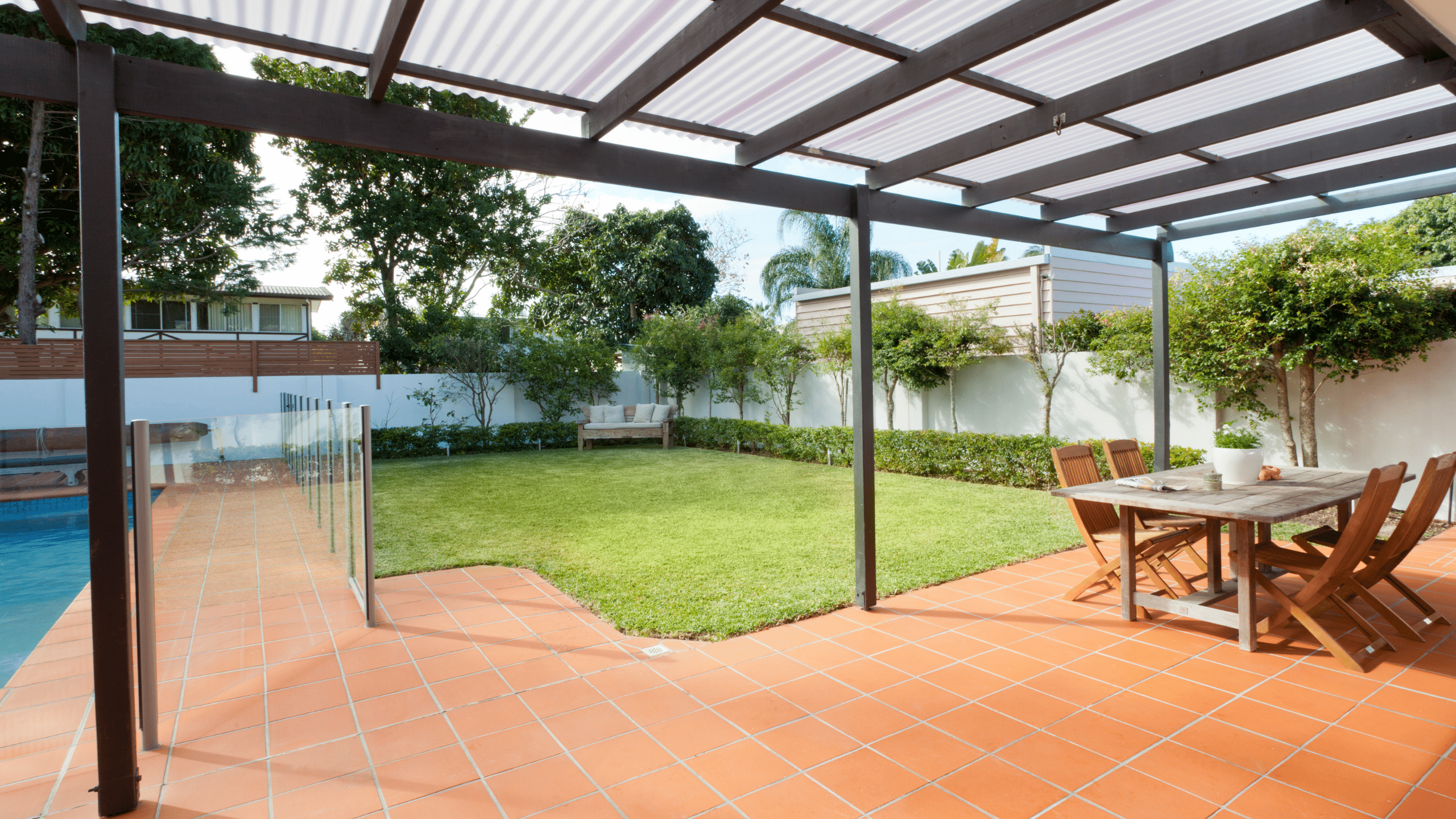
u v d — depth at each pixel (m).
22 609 2.95
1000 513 6.88
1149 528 4.32
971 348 9.53
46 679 2.74
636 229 20.67
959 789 2.36
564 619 4.12
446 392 14.20
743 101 3.52
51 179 12.66
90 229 2.35
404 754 2.65
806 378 12.45
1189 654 3.48
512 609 4.31
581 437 14.08
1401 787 2.33
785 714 2.90
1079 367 8.65
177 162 13.12
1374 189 5.38
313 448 5.74
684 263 20.62
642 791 2.38
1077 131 4.30
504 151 3.22
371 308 18.72
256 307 22.34
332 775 2.52
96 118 2.36
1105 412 8.41
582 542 6.00
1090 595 4.43
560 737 2.76
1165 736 2.69
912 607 4.23
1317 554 3.67
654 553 5.58
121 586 2.35
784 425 12.40
